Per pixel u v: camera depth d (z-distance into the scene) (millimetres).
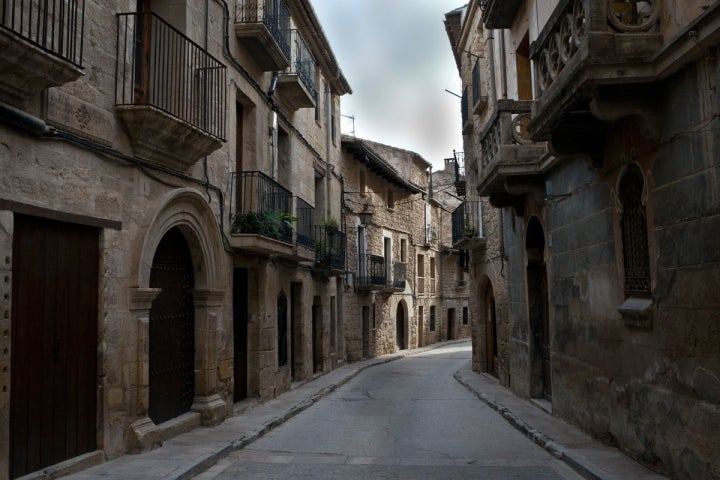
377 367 23578
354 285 24875
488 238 16688
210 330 9555
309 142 17516
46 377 5895
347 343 24000
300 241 14703
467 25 17984
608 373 7445
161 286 8555
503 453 7781
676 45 5066
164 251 8656
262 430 9211
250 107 12023
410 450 8086
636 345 6566
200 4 9328
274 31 12141
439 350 34250
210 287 9516
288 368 14680
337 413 11734
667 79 5566
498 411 11312
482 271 17938
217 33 10031
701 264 5133
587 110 6605
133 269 7297
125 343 7145
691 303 5320
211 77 9508
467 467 6938
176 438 8227
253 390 12219
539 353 11781
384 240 29828
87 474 6051
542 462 7141
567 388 9180
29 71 5121
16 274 5539
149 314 8164
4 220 5191
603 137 7391
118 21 7070
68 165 6125
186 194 8523
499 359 15602
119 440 6957
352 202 24609
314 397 13445
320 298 19188
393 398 14156
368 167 27078
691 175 5242
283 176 14922
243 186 11625
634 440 6629
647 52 5492
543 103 6805
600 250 7668
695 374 5281
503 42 13125
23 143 5473
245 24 10898
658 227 5910
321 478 6453
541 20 9859
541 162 9781
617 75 5508
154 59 8180
